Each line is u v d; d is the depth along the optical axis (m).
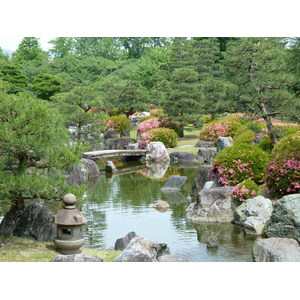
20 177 7.41
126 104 38.53
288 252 7.67
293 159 11.33
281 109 15.98
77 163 8.40
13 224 8.23
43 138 7.73
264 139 17.03
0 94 8.39
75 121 25.75
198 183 15.20
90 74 56.56
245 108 18.00
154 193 15.52
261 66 16.66
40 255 7.27
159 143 25.88
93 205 13.55
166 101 30.80
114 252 7.96
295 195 9.55
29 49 56.94
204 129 27.28
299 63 14.23
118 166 23.83
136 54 68.38
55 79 42.12
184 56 44.72
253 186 11.62
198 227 10.80
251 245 9.17
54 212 12.39
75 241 7.40
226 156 13.51
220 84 31.33
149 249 7.32
